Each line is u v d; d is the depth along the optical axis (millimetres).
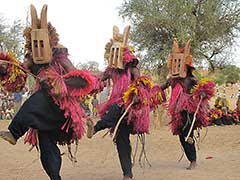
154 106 8203
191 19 19469
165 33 20844
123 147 7355
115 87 7309
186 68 8461
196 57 20422
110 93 7461
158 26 20297
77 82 5859
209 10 19891
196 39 20219
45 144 5953
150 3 20188
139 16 20469
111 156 10266
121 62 7277
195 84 8500
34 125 5703
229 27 20719
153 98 7945
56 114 5809
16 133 5766
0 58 6184
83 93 5848
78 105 5922
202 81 8344
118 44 7371
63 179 7688
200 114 8406
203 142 12594
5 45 32969
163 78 20891
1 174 8070
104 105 7340
